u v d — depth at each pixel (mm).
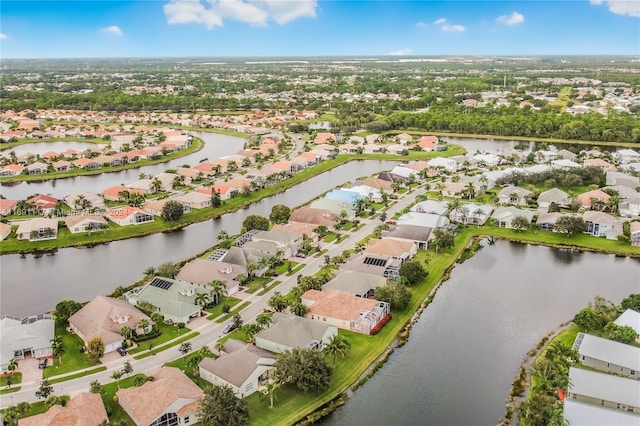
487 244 191250
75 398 98438
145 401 96000
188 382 103375
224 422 91000
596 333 124750
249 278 155750
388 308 136125
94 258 182250
